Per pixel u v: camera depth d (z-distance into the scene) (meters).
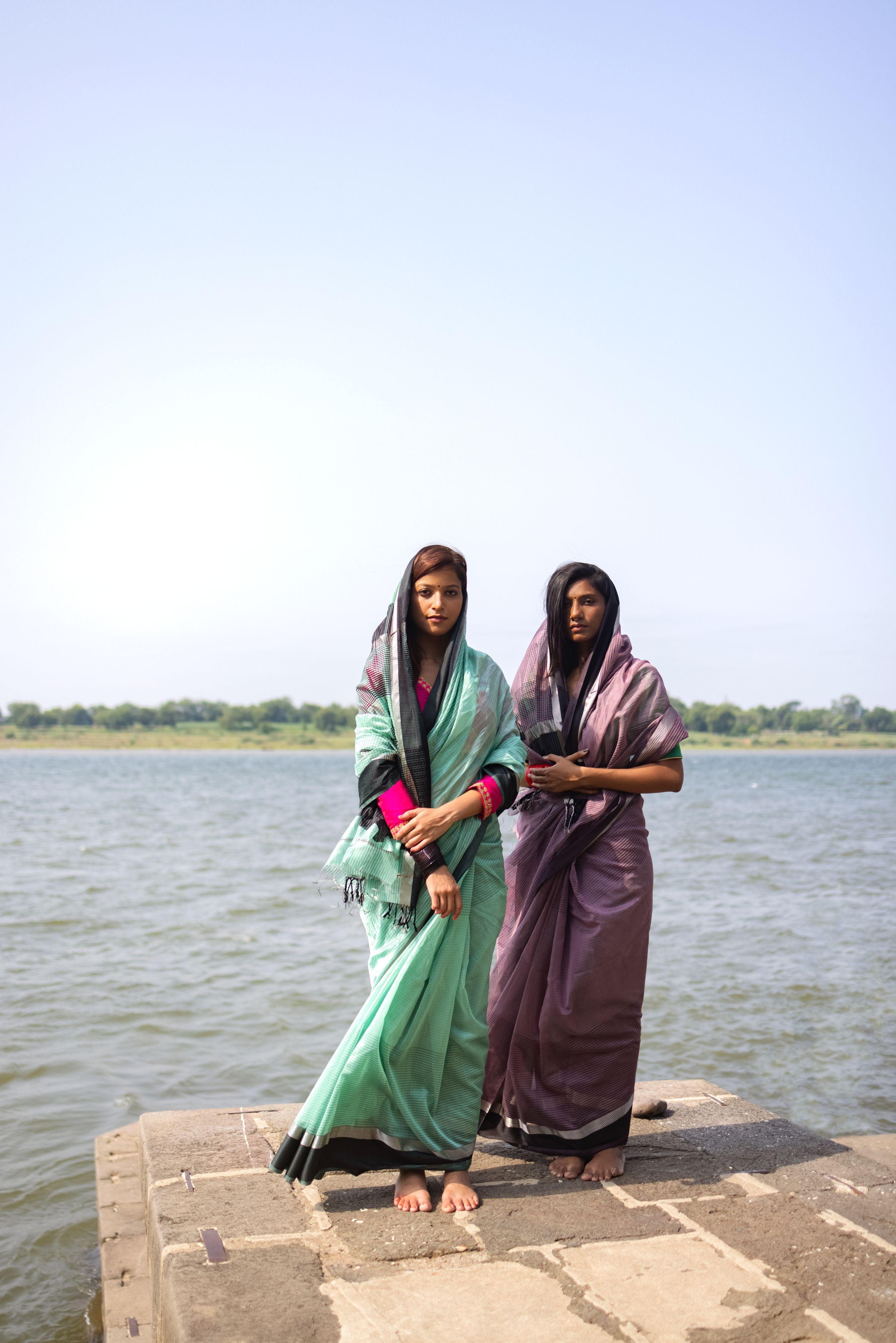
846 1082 6.76
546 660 3.52
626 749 3.36
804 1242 2.75
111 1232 3.97
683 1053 7.34
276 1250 2.67
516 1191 3.08
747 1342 2.29
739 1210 2.96
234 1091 6.52
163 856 19.81
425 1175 3.11
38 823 28.66
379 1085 2.89
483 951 3.05
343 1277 2.53
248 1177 3.16
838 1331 2.34
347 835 3.04
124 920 12.45
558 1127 3.24
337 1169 2.88
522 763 3.13
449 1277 2.54
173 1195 3.03
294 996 8.78
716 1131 3.68
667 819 32.16
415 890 2.95
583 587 3.44
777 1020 8.10
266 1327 2.30
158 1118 3.74
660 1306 2.42
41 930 11.75
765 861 19.22
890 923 12.27
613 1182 3.16
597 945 3.20
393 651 3.05
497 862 3.12
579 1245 2.72
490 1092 3.37
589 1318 2.37
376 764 3.01
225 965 9.98
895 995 8.84
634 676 3.38
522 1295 2.46
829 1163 3.35
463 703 3.03
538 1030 3.27
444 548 3.08
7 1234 4.68
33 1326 3.95
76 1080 6.66
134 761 137.75
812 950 10.69
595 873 3.30
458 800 2.96
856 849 21.52
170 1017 8.12
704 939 11.33
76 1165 5.39
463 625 3.10
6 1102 6.25
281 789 55.62
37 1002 8.53
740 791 53.25
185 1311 2.36
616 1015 3.24
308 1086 6.62
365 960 10.21
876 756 163.12
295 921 12.43
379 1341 2.26
